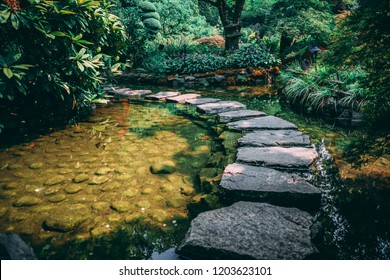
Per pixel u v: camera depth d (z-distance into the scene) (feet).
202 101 18.35
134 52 33.24
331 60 7.07
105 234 5.90
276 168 8.45
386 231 5.95
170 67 30.27
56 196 7.23
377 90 6.74
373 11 5.91
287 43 32.78
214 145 10.87
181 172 8.65
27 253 5.13
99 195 7.32
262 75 27.43
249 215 6.16
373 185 7.61
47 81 11.35
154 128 13.01
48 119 13.61
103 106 17.40
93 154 9.94
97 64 13.32
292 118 14.60
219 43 45.91
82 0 11.30
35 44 10.80
